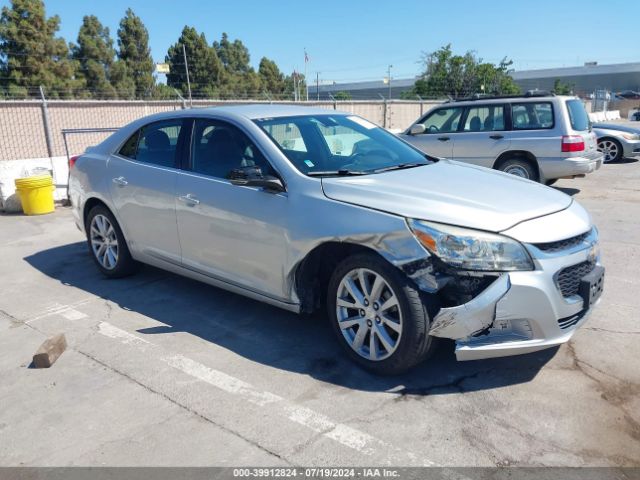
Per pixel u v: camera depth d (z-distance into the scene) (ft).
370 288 11.31
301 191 12.15
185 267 15.19
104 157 17.52
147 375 11.89
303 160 13.01
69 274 19.19
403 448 9.19
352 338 11.93
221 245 13.79
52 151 38.60
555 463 8.73
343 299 11.85
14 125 45.96
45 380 11.85
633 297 15.43
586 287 10.84
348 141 14.69
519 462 8.77
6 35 92.43
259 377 11.65
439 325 10.26
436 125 33.42
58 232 25.61
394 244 10.54
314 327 14.05
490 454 8.98
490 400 10.51
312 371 11.84
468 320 10.09
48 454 9.39
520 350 10.37
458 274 10.12
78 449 9.48
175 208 14.82
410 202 10.98
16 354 13.16
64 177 32.81
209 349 13.01
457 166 14.39
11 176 30.40
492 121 31.09
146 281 18.02
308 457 9.05
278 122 14.23
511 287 9.98
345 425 9.86
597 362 11.81
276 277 12.68
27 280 18.70
